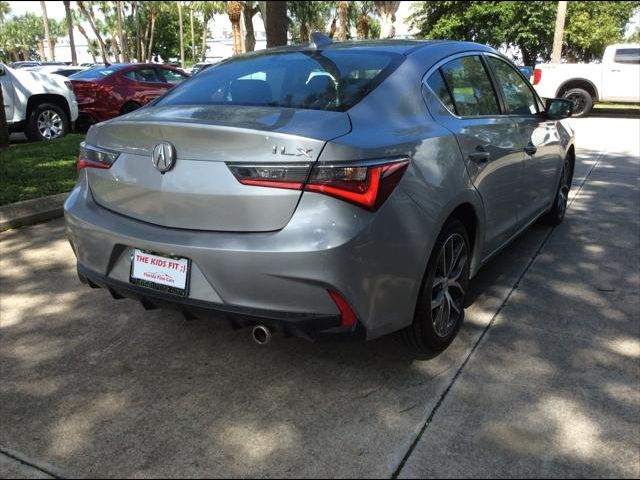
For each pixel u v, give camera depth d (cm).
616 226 559
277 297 246
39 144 991
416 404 275
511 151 378
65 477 231
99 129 301
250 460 239
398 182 259
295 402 278
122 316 372
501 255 481
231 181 249
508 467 233
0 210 562
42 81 1067
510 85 428
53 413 271
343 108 278
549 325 355
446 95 332
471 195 316
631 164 870
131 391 289
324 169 239
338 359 316
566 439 250
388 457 239
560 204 552
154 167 268
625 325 355
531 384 291
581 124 1441
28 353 326
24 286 418
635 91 1541
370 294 254
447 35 2397
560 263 462
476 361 313
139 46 5362
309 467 234
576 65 1598
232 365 312
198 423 263
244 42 3322
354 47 344
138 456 242
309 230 240
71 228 305
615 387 288
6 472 233
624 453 241
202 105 306
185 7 5922
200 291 260
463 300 333
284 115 268
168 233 265
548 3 2225
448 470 232
